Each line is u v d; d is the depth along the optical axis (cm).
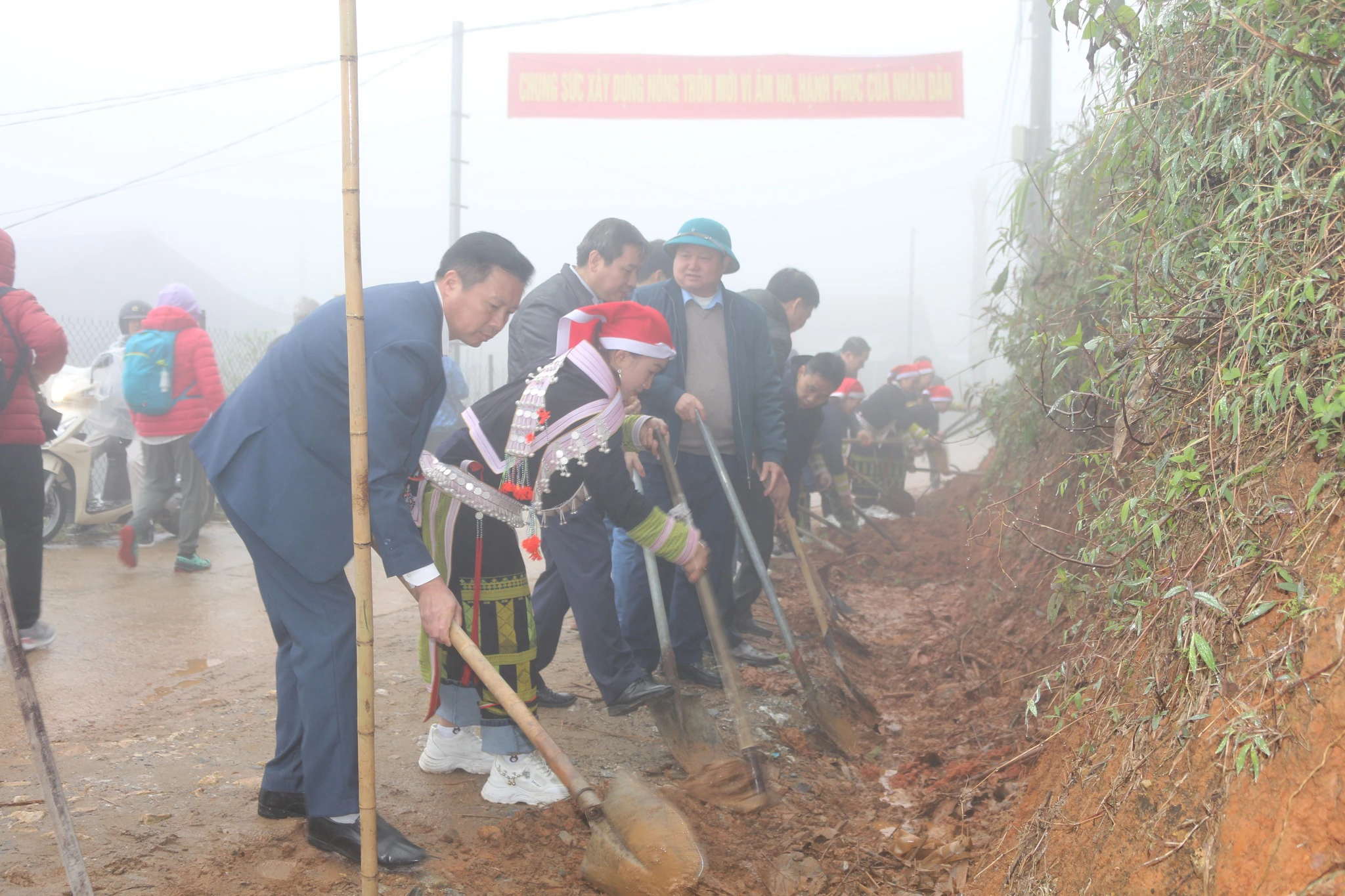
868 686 462
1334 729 147
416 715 356
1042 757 274
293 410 241
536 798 285
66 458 667
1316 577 167
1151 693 204
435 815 275
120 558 566
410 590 237
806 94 1177
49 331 386
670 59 1195
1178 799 177
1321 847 141
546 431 270
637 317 285
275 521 241
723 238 417
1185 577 198
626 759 328
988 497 634
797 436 527
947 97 1171
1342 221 186
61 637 454
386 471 235
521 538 283
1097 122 299
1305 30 202
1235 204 228
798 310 551
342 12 196
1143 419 250
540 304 383
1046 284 489
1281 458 191
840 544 796
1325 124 194
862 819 309
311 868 240
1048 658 389
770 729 372
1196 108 230
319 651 244
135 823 256
